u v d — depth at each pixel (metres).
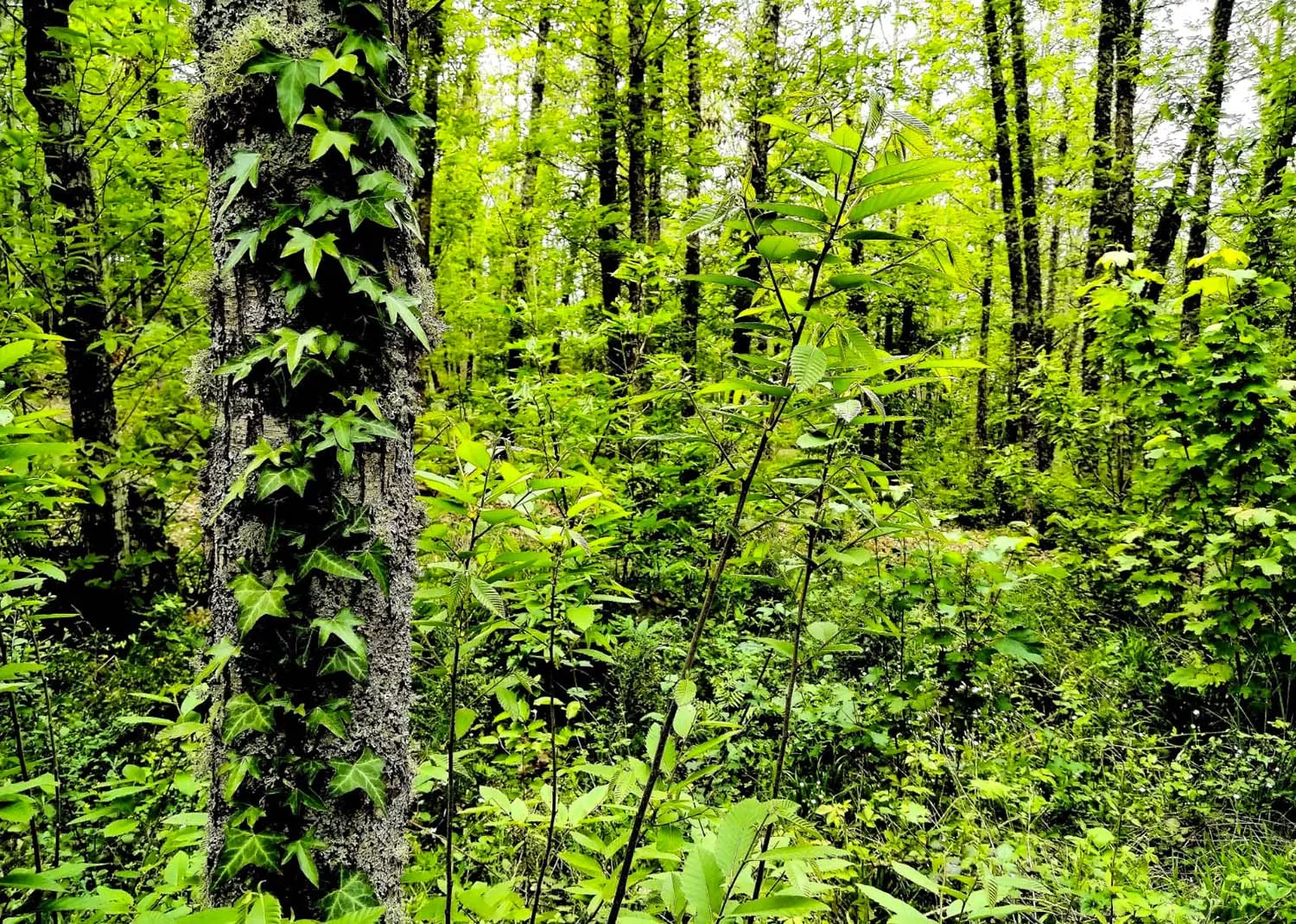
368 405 1.68
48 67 4.55
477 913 1.65
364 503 1.73
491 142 10.74
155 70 4.75
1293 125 7.32
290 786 1.63
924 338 15.79
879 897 1.54
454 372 9.89
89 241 4.67
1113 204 9.31
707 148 8.63
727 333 7.26
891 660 4.31
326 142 1.60
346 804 1.70
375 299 1.67
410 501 1.88
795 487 2.04
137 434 5.59
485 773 3.10
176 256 5.41
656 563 5.46
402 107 1.80
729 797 3.13
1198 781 3.41
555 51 9.35
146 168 5.18
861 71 7.95
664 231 9.85
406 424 1.86
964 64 11.96
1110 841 2.54
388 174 1.72
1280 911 2.45
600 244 9.05
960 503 10.56
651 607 5.38
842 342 1.44
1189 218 8.99
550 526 1.84
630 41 8.84
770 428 1.52
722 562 1.56
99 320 4.92
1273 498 4.13
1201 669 4.05
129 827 2.13
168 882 1.80
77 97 4.62
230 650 1.62
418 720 3.14
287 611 1.63
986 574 3.42
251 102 1.68
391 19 1.86
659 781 1.89
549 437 4.95
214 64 1.67
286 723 1.65
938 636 3.46
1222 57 8.62
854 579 3.95
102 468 4.64
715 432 1.77
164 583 5.70
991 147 12.58
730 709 3.54
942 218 11.09
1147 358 4.51
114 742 3.39
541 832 2.04
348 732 1.70
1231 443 4.17
